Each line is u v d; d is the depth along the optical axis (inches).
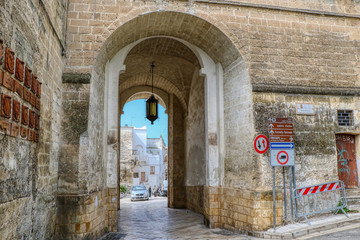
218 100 416.8
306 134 358.6
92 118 317.7
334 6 390.3
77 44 320.2
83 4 330.0
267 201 330.6
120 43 379.6
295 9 375.9
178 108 689.0
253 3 366.9
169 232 378.0
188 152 635.5
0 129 162.1
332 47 382.6
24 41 196.9
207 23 356.8
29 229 210.5
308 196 349.7
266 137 322.3
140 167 2006.6
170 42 470.0
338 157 381.7
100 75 355.3
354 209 356.5
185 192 658.8
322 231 305.3
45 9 238.8
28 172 207.9
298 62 369.1
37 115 226.4
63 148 297.1
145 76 644.1
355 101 381.7
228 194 385.4
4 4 164.2
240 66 368.5
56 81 285.6
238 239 316.5
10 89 175.3
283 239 297.1
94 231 311.4
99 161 348.5
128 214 566.3
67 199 287.0
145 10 341.7
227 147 398.9
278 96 355.9
